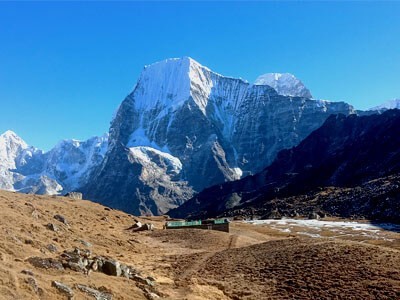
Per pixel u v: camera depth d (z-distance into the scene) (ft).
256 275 177.68
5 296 81.76
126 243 248.11
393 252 189.98
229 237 317.63
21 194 348.18
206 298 134.51
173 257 227.40
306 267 178.09
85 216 330.95
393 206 536.42
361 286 147.13
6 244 125.80
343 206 626.64
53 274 111.04
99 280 117.80
